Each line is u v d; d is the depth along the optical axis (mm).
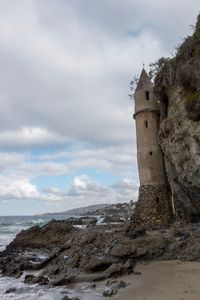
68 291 15094
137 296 13094
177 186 30938
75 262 19625
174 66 29984
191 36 28406
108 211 112312
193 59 26969
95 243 23672
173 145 29078
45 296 14641
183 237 21062
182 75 27672
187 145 26766
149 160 34312
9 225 91688
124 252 19328
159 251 19766
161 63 35750
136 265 18594
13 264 24297
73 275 17547
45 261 22797
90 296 13805
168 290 13359
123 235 22812
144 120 35281
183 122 27062
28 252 31500
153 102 35438
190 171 26766
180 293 12789
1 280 19766
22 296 15039
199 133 24875
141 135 35188
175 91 29188
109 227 36281
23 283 18062
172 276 15516
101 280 16500
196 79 26203
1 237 58281
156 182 33781
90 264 18406
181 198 31000
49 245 34781
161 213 32906
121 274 16828
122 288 14500
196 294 12445
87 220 64062
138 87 36594
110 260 18672
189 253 19062
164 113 33219
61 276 17828
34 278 18328
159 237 21281
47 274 19234
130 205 108438
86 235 27297
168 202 33562
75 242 26766
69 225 41938
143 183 34219
